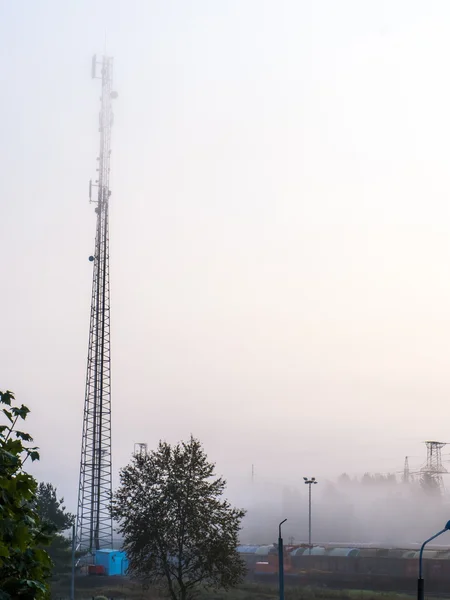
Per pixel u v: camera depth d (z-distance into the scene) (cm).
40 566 1466
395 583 8750
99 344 10419
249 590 8544
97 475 10112
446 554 9012
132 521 6066
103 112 11256
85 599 7731
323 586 9338
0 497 1428
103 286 10562
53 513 9781
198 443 6247
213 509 6088
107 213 10856
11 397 1539
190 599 6184
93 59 11525
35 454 1536
